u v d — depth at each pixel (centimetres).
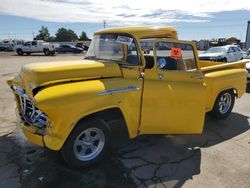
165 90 425
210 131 550
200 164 411
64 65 385
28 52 3616
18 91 414
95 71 393
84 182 354
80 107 350
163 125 439
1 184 346
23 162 400
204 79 519
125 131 452
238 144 490
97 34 478
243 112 694
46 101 329
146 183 357
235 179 373
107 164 400
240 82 629
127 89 393
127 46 424
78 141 376
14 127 541
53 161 404
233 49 1948
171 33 457
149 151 448
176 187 351
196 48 474
